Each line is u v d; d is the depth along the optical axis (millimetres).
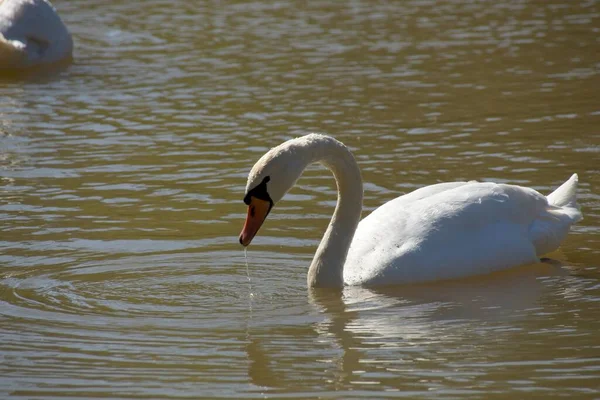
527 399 8648
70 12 31469
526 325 10469
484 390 8836
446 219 12234
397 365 9438
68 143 18062
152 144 17922
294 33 27516
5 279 11977
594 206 14297
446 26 28016
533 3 30953
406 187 15242
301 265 12539
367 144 17609
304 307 11148
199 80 22688
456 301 11281
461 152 16969
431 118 19188
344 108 20047
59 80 23219
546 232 12625
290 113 19766
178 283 11922
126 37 27672
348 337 10164
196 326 10531
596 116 18891
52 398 8805
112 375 9266
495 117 19094
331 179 15953
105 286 11805
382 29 27812
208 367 9422
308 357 9656
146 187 15562
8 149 17688
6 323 10602
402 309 11047
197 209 14570
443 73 22781
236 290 11711
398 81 22172
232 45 26203
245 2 32438
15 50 24312
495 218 12391
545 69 22797
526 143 17344
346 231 11883
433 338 10109
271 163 11305
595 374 9125
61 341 10102
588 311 10859
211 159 16938
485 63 23578
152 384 9070
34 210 14508
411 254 11945
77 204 14789
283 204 14727
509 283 11891
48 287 11750
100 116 19922
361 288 11812
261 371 9328
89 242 13250
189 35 27641
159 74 23406
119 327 10500
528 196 12789
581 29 26984
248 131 18594
